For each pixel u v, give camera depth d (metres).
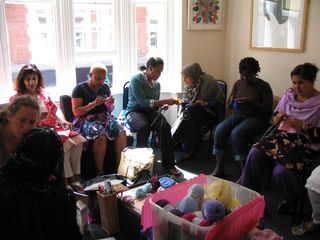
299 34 3.27
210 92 3.48
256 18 3.67
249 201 1.68
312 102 2.45
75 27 3.62
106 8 3.72
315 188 2.12
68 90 3.62
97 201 2.38
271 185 2.93
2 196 1.24
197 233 1.48
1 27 3.17
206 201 1.59
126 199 2.23
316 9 3.11
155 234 1.69
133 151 2.83
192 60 4.00
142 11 3.87
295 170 2.37
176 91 4.00
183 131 3.54
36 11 3.35
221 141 3.14
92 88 3.13
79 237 1.41
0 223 1.25
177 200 1.84
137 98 3.32
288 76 3.46
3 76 3.25
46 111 2.83
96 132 3.00
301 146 2.46
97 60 3.81
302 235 2.27
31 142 1.29
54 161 1.33
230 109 3.59
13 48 3.32
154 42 4.01
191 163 3.52
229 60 4.14
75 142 2.75
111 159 3.14
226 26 4.09
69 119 3.17
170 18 3.92
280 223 2.42
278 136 2.57
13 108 1.61
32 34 3.39
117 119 3.42
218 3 3.96
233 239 1.57
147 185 2.32
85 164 3.03
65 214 1.34
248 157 2.57
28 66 2.87
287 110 2.60
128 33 3.84
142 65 3.71
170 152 3.20
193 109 3.41
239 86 3.29
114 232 2.30
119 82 3.94
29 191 1.27
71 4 3.47
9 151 1.68
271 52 3.59
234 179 3.15
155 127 3.29
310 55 3.23
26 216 1.25
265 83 3.15
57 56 3.54
